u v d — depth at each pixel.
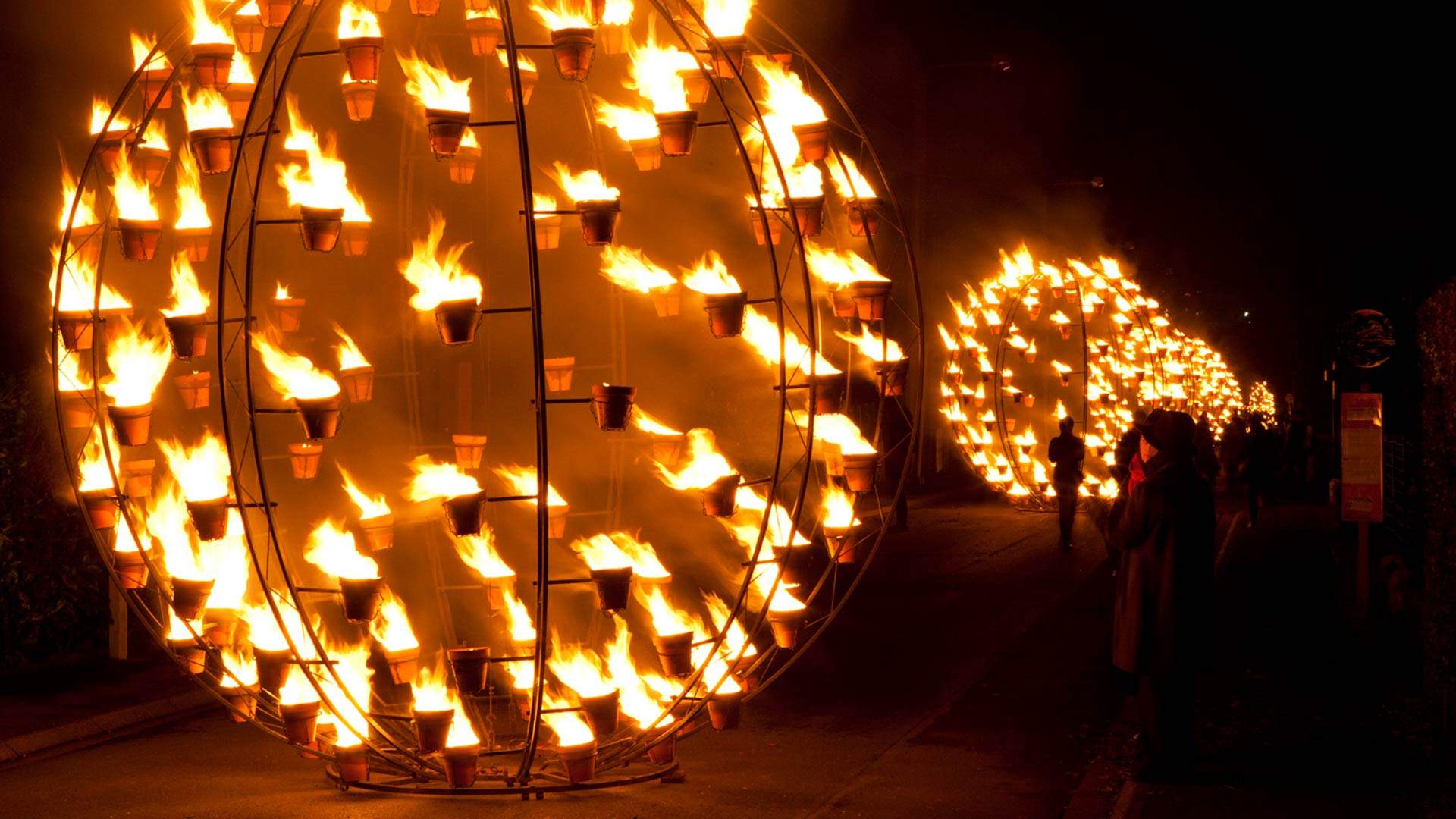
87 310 6.67
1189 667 6.62
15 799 6.55
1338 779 6.58
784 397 6.23
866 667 10.11
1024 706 8.77
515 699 6.73
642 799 6.54
